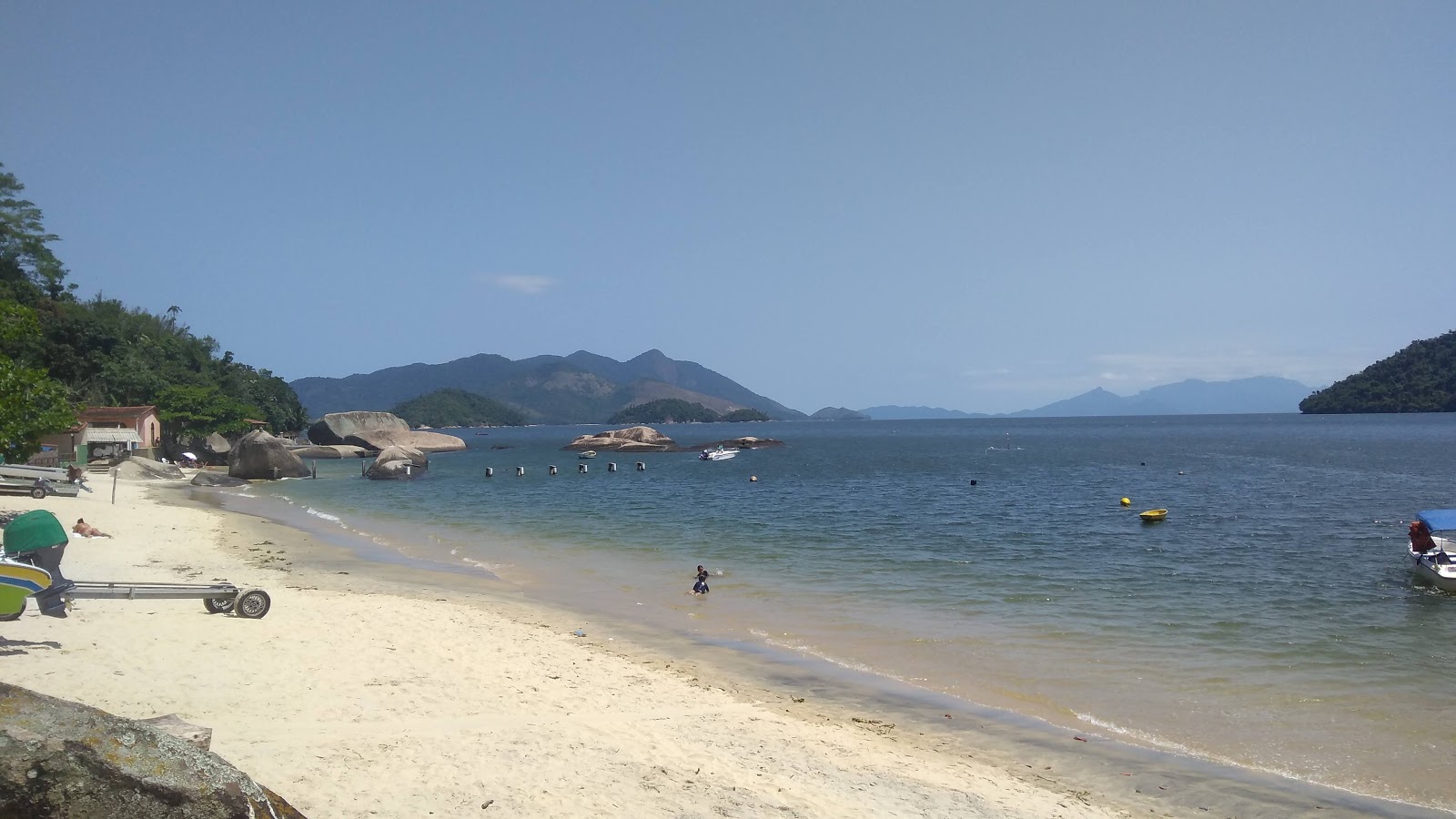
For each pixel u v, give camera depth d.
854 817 8.77
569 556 28.02
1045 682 14.46
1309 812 9.84
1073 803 9.82
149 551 24.92
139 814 4.08
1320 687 14.24
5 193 79.81
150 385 81.62
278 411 117.31
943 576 24.33
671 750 10.39
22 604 11.38
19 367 26.50
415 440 120.62
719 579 23.84
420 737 10.01
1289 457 88.06
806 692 13.85
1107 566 26.11
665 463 92.62
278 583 21.12
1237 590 22.30
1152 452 105.12
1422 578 23.70
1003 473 72.06
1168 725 12.52
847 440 167.00
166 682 11.37
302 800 7.85
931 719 12.70
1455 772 10.93
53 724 4.17
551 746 10.09
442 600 20.16
